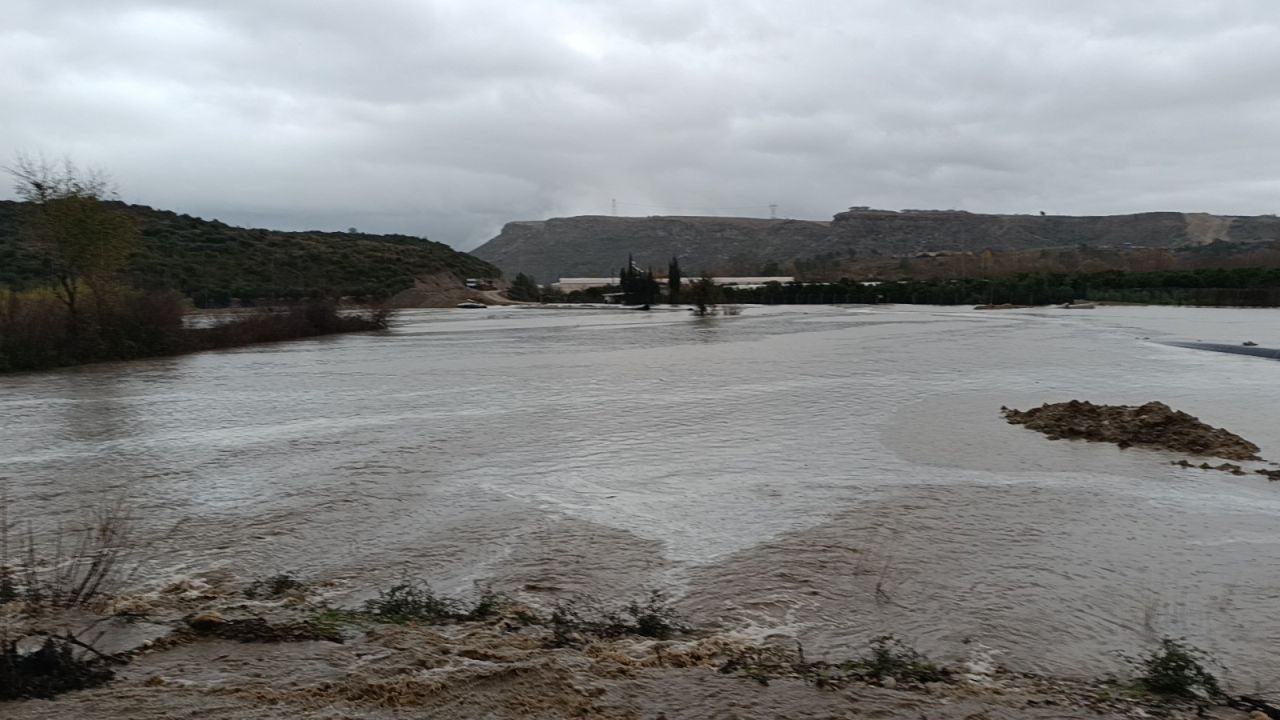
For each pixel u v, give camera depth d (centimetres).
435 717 521
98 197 3550
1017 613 771
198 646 649
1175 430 1550
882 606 789
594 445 1588
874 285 9338
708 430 1734
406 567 909
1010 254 15350
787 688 579
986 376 2598
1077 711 560
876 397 2175
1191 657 674
